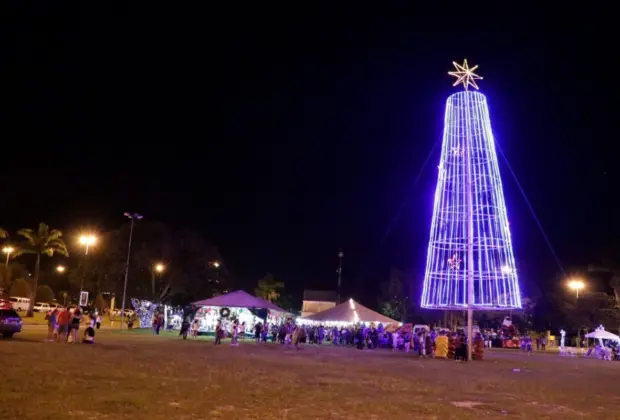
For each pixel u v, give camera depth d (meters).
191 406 12.95
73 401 12.76
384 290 102.88
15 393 13.40
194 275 86.00
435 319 94.00
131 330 58.09
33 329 47.00
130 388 15.21
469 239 38.97
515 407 15.74
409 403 15.20
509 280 39.06
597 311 75.25
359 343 44.00
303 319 50.22
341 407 13.97
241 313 52.06
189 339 44.88
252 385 17.16
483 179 40.59
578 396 19.05
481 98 41.53
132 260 80.81
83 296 52.41
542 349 62.88
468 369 28.50
